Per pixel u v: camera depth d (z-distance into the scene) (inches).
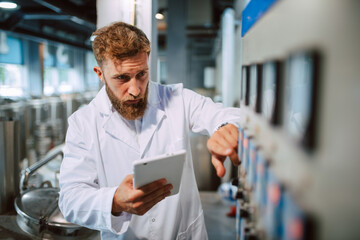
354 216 9.3
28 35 218.5
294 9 11.7
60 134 192.7
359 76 9.1
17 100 161.3
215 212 85.7
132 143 44.7
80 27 328.5
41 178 86.2
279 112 13.4
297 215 11.2
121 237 44.7
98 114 46.2
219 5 227.0
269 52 15.0
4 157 62.9
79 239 51.1
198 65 448.8
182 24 159.2
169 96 49.9
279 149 13.3
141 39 36.1
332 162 9.7
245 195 21.7
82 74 422.0
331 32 9.6
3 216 61.0
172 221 44.8
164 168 31.6
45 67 322.7
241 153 24.1
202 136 138.0
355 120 9.2
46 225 52.1
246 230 20.6
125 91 38.4
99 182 45.3
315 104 10.2
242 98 23.8
